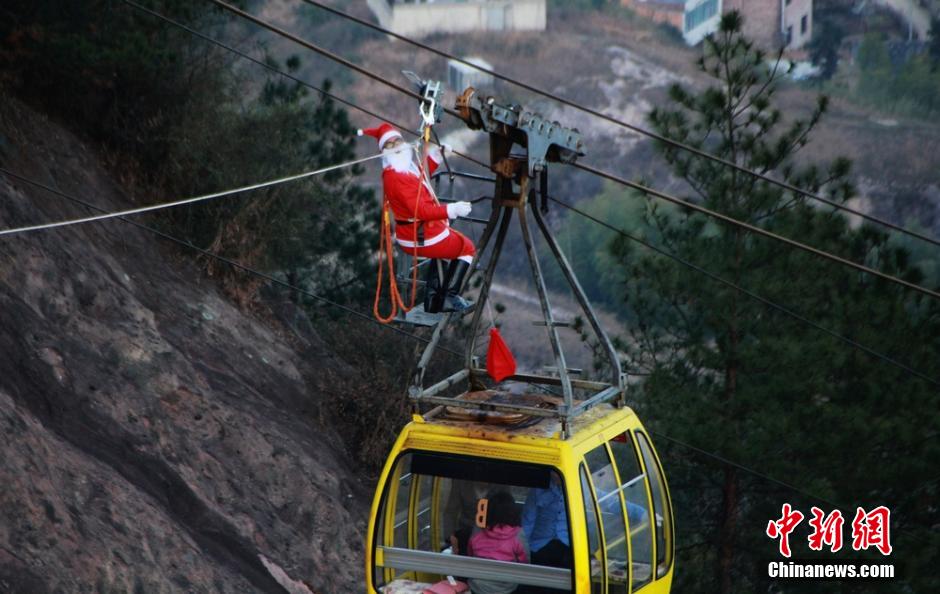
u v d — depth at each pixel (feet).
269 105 229.04
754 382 170.81
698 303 175.83
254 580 129.18
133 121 202.59
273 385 178.50
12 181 158.10
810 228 172.96
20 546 102.78
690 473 180.55
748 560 179.73
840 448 159.94
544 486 78.07
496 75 107.14
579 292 86.94
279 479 152.05
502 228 86.43
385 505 82.69
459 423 82.69
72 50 182.19
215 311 184.03
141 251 183.52
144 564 113.50
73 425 129.80
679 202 103.71
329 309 226.79
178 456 141.79
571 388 81.00
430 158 86.07
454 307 85.51
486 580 82.79
